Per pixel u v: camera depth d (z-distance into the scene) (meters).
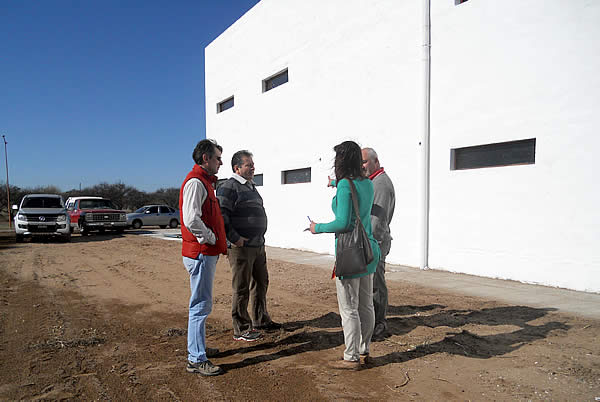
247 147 14.43
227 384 2.96
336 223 2.95
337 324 4.43
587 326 4.18
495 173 6.66
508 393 2.78
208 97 17.58
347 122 9.74
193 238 3.12
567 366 3.20
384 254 3.92
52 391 2.84
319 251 10.82
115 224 18.44
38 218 14.48
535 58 6.12
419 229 7.86
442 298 5.46
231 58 15.45
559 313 4.65
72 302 5.61
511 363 3.29
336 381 3.01
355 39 9.44
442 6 7.42
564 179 5.82
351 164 3.11
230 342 3.91
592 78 5.53
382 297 3.97
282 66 12.27
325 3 10.41
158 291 6.36
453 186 7.30
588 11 5.55
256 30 13.63
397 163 8.40
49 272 8.24
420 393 2.81
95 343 3.87
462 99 7.12
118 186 47.12
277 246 12.56
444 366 3.26
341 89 9.93
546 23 5.98
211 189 3.21
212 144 3.22
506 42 6.47
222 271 8.05
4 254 11.36
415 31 7.91
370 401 2.71
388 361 3.38
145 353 3.61
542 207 6.08
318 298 5.68
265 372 3.18
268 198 13.09
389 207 3.79
